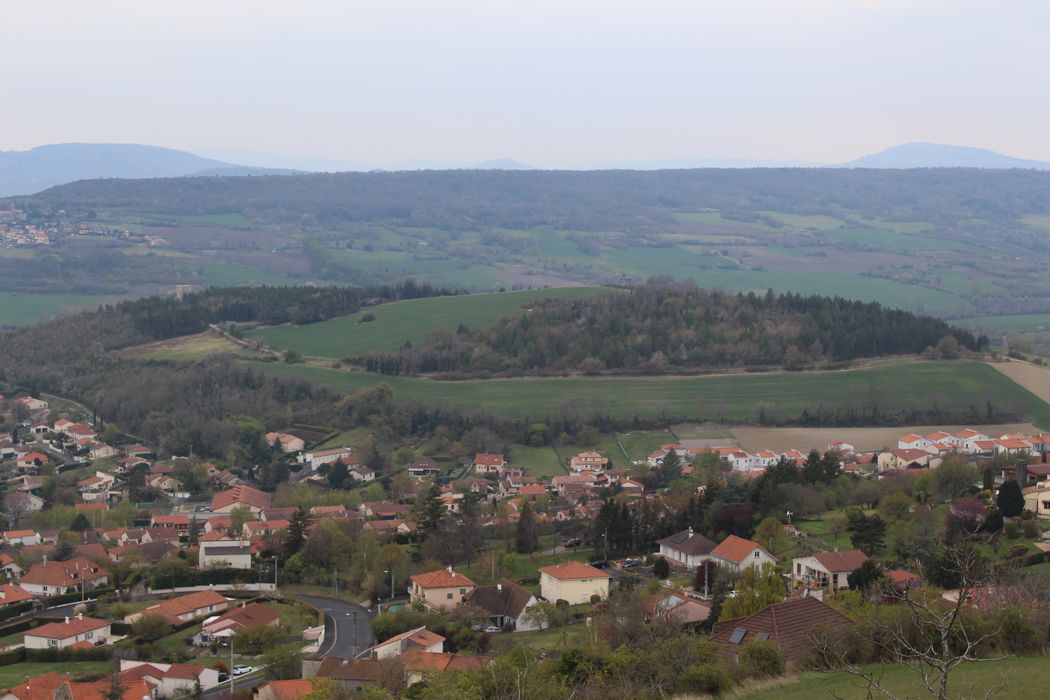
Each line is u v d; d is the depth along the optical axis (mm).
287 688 67812
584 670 50438
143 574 114500
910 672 43500
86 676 81438
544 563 110500
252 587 112625
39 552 122875
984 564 64750
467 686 49906
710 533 112625
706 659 49250
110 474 173500
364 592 105438
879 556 93062
